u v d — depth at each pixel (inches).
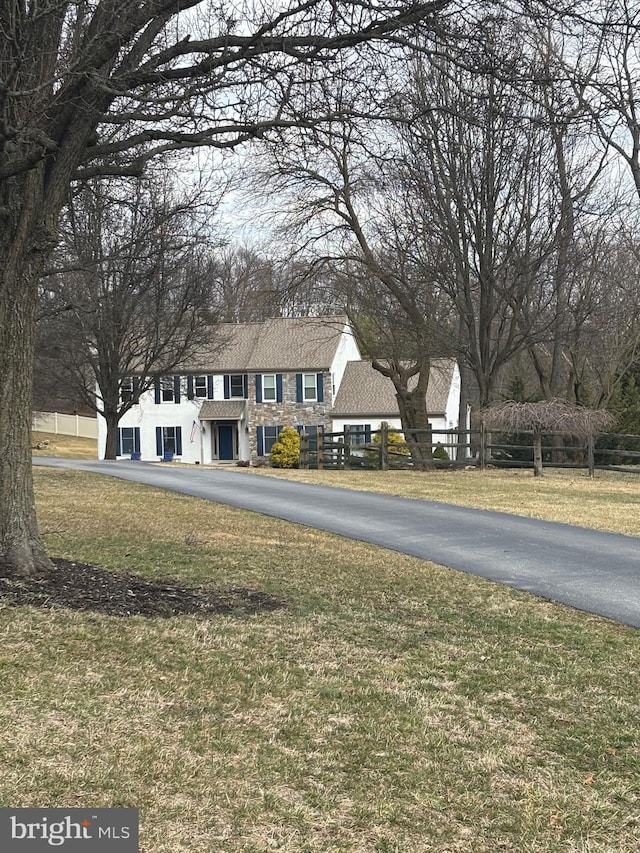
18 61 241.0
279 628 259.3
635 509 585.3
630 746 181.0
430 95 665.0
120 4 256.2
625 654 249.0
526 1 281.0
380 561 383.6
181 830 136.9
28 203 279.7
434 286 956.6
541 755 174.9
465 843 138.3
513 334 960.9
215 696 196.4
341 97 317.4
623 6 278.5
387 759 168.7
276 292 1041.5
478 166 862.5
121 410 1153.4
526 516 545.6
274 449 1418.6
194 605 278.7
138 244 607.2
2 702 181.3
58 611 250.5
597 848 138.1
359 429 1521.9
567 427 835.4
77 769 154.0
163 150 313.0
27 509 289.7
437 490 709.3
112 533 423.8
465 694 209.9
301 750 170.4
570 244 919.0
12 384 284.8
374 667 227.0
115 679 201.8
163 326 1065.5
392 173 840.9
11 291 281.6
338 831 139.7
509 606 304.0
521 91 305.3
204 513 530.3
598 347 1235.9
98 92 280.1
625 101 414.3
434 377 1546.5
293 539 437.7
